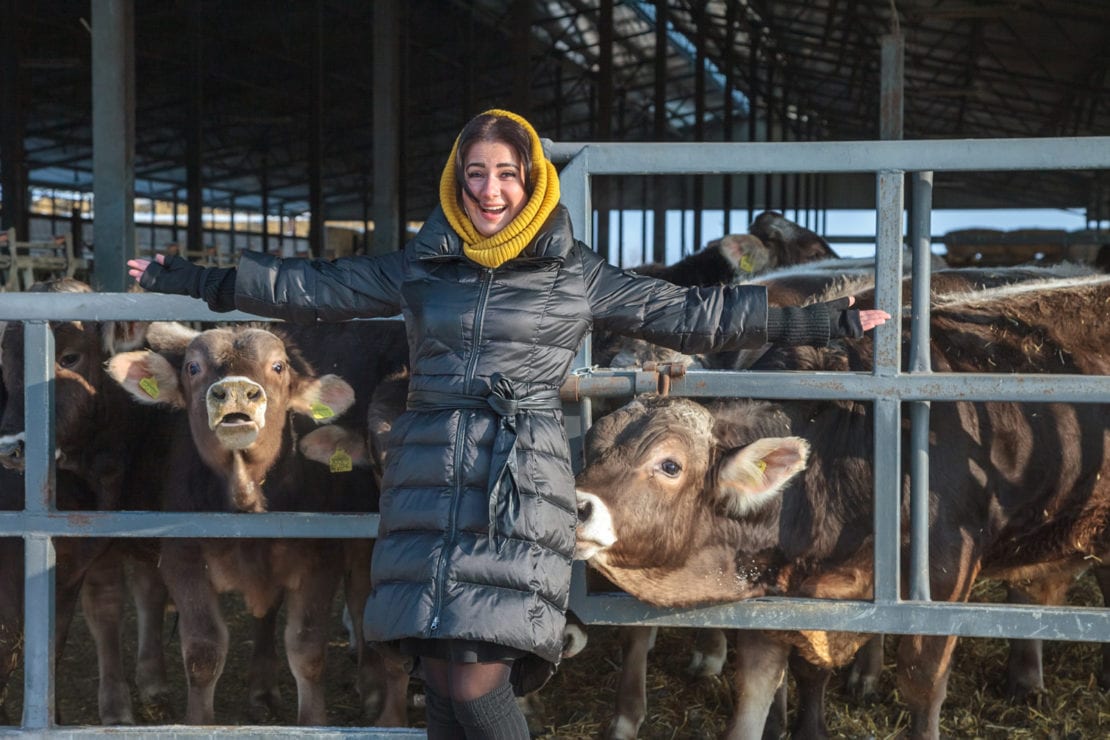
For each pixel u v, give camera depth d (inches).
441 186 91.2
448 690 88.2
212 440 136.9
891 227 104.3
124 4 370.0
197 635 139.5
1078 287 139.2
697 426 113.3
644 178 1290.6
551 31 981.2
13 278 297.1
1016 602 165.9
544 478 87.5
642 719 151.6
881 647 161.9
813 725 133.9
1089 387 101.7
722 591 113.8
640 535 108.6
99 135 369.1
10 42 561.6
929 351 117.6
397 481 88.4
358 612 161.6
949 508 120.1
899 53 288.8
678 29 914.7
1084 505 132.8
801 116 1334.9
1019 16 629.3
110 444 159.6
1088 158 100.0
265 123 1059.3
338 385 144.6
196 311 111.7
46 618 116.0
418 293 90.5
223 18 767.1
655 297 94.4
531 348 89.1
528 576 85.1
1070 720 151.3
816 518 118.0
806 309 96.2
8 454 138.5
